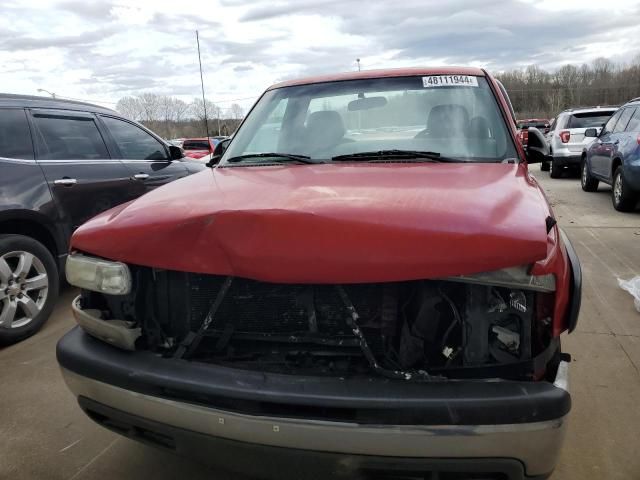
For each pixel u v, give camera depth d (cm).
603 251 600
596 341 374
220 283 196
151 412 187
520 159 280
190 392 179
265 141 324
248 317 195
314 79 354
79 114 486
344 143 303
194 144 1980
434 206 183
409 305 183
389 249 168
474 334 175
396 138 299
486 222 174
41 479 246
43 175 424
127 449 269
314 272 171
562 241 209
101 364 198
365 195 198
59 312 461
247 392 171
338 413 165
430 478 166
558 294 181
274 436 169
